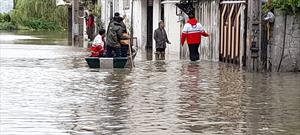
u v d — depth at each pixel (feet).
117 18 78.64
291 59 70.54
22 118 39.06
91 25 150.82
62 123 37.52
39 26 251.60
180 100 47.39
